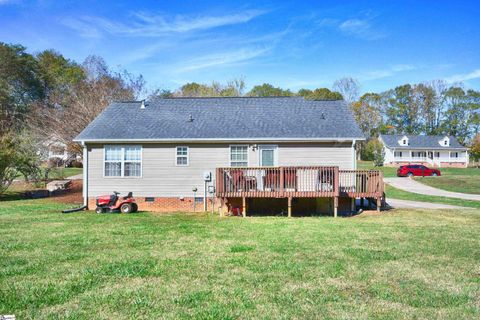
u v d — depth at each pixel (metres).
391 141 62.09
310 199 17.12
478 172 45.19
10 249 8.74
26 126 29.91
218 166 17.55
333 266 7.21
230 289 5.90
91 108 28.16
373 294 5.71
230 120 18.77
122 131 17.98
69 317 4.82
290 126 17.94
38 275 6.63
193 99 21.23
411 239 10.02
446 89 74.50
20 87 49.19
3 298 5.48
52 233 10.97
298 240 9.87
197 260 7.69
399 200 23.22
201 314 4.92
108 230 11.56
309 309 5.11
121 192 17.80
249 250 8.65
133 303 5.31
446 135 65.19
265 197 15.88
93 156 17.88
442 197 24.42
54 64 53.69
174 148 17.69
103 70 35.59
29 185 27.80
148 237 10.35
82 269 6.99
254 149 17.47
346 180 16.81
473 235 10.64
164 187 17.70
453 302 5.39
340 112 19.30
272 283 6.20
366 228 11.94
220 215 15.63
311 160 17.30
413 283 6.24
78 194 23.75
